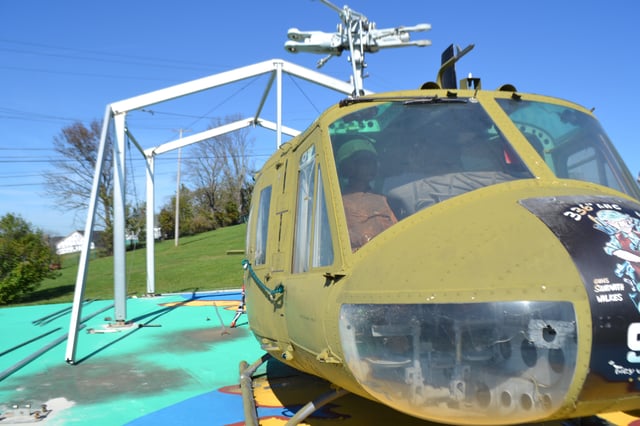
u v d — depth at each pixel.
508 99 4.05
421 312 2.51
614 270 2.31
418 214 3.12
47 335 11.10
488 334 2.36
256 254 5.61
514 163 3.41
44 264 19.22
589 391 2.22
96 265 34.09
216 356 8.72
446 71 4.89
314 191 3.85
